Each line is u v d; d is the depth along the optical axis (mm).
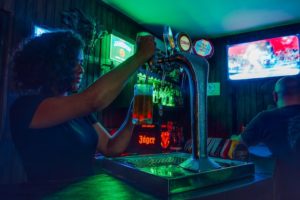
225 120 4672
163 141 4059
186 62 783
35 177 851
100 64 3281
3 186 694
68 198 582
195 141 767
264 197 766
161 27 4289
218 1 3367
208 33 4574
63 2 2830
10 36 2195
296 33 4082
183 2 3400
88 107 759
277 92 1860
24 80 908
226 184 702
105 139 1140
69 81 959
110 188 677
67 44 948
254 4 3449
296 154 1502
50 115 754
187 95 4930
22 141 817
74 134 939
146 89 913
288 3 3408
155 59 853
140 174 710
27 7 2406
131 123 1120
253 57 4289
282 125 1626
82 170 950
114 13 3662
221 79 4766
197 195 594
